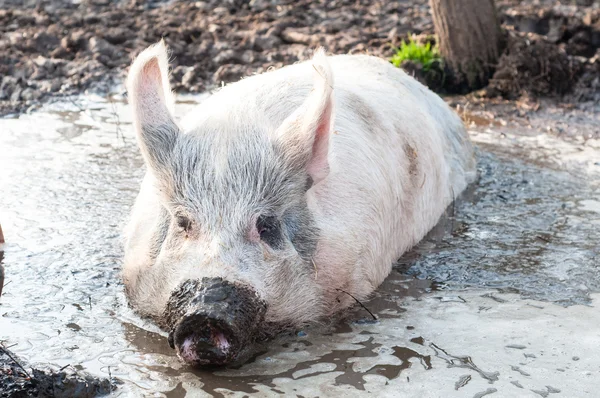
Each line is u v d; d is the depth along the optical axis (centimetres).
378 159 722
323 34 1429
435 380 570
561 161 1018
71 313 650
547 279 730
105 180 913
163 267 591
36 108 1141
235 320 537
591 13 1462
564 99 1239
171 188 594
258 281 573
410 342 622
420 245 805
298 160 598
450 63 1274
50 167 943
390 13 1576
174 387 557
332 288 645
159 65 603
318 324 643
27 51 1346
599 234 820
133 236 652
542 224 845
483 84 1276
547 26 1477
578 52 1402
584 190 930
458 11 1245
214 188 586
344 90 758
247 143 600
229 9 1557
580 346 618
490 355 604
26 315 645
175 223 596
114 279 707
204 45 1362
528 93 1238
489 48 1267
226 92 717
